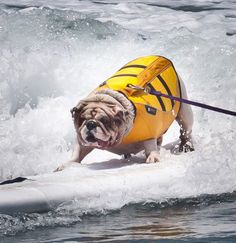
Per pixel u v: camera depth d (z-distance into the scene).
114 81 11.41
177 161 11.30
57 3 22.48
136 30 18.42
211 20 20.39
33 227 8.79
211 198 10.32
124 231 8.65
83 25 15.93
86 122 10.77
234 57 15.38
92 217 9.30
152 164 11.22
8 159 12.48
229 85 14.75
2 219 8.83
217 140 11.90
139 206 9.85
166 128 11.99
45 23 15.70
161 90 11.70
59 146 13.05
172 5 22.91
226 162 10.99
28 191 9.30
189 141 12.39
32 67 14.27
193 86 14.77
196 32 18.72
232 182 10.79
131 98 11.12
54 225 8.91
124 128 10.98
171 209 9.73
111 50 15.41
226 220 9.16
